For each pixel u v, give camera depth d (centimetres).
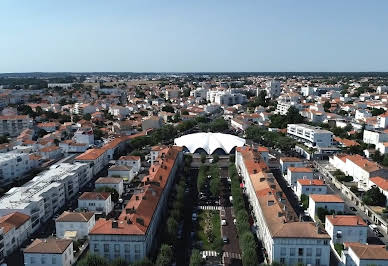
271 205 18000
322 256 15162
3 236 17012
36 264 15400
